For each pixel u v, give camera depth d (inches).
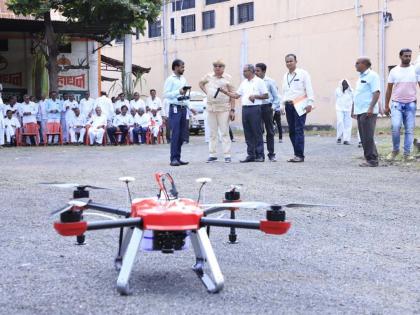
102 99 911.7
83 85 1079.0
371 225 291.3
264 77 576.4
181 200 187.9
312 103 542.9
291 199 354.9
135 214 180.9
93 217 298.8
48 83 1053.8
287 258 232.4
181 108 526.6
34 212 323.0
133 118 914.7
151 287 192.7
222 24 1422.2
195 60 1485.0
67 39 1012.5
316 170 486.3
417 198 360.2
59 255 236.1
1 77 1051.9
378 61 1123.3
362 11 1143.6
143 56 1587.1
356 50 1159.0
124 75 1048.2
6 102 1029.2
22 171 503.5
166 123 929.5
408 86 519.8
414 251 244.1
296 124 541.3
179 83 525.7
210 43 1450.5
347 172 472.4
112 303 177.8
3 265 221.9
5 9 1031.6
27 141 898.7
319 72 1230.3
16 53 1055.6
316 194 373.4
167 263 222.2
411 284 200.4
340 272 213.9
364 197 363.6
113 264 222.4
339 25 1187.9
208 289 187.6
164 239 170.1
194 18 1481.3
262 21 1334.9
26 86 1060.5
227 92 543.8
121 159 612.7
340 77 1192.2
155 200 187.2
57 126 910.4
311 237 267.4
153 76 1565.0
